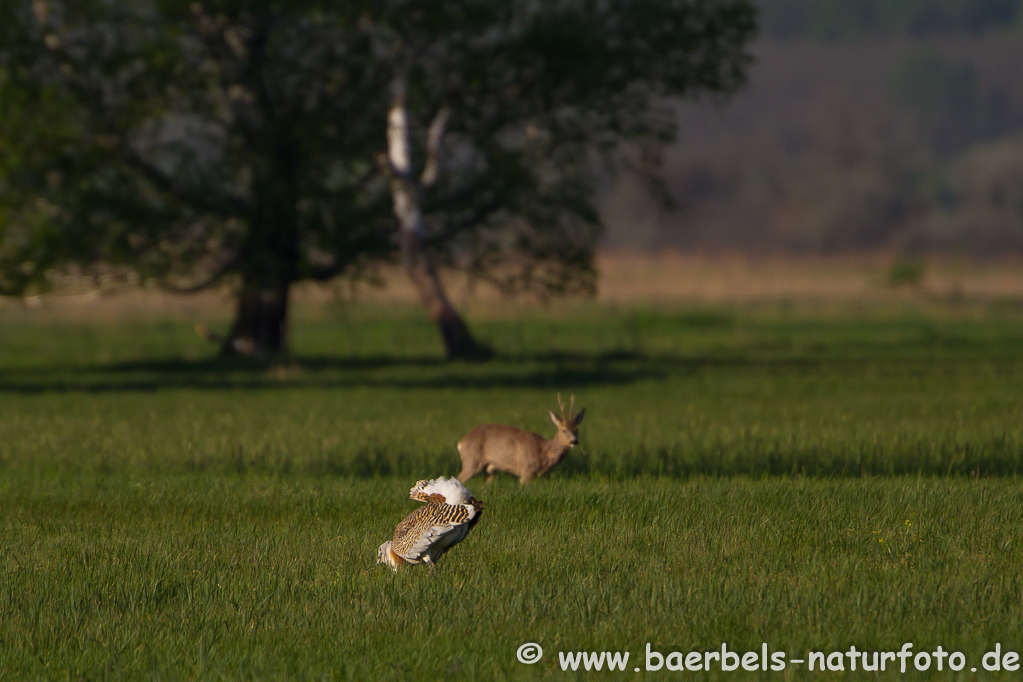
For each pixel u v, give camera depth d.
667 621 16.50
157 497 28.31
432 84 84.44
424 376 72.94
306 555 20.86
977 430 40.72
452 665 14.65
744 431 39.81
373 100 83.62
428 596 17.61
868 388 61.28
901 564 19.67
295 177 81.81
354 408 53.25
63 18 77.56
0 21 74.75
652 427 43.66
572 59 81.50
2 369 82.06
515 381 68.62
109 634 16.14
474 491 29.06
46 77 78.06
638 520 24.25
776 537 21.97
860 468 34.53
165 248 82.56
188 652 15.43
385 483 31.12
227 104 84.00
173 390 63.41
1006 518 23.94
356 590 18.22
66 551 21.42
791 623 16.34
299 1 78.06
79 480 32.62
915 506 25.38
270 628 16.44
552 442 31.31
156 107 79.25
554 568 19.52
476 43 84.12
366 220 84.81
